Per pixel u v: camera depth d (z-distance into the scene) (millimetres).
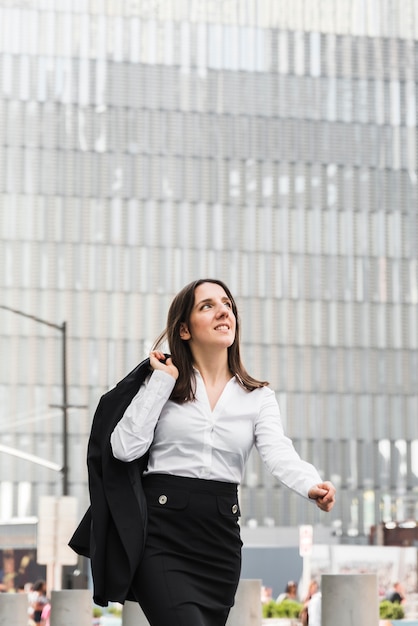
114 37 78688
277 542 64250
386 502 76750
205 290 4516
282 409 76312
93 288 75438
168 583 4238
